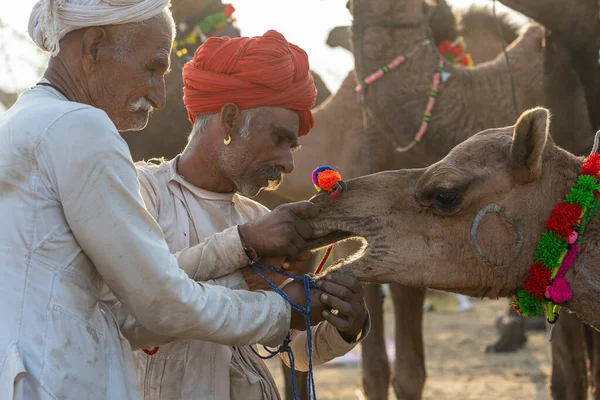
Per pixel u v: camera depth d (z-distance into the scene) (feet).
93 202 8.86
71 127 8.89
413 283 11.45
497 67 21.21
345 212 11.39
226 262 10.28
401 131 20.56
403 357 21.33
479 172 11.39
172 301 9.11
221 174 10.98
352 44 21.03
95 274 9.36
